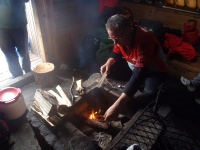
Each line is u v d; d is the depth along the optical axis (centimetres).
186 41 308
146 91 228
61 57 347
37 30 282
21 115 211
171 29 334
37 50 356
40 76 253
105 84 242
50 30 288
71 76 293
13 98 197
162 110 203
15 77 288
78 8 338
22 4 237
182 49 296
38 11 262
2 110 197
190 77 298
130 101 223
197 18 313
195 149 197
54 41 302
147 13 372
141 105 212
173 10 338
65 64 321
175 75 316
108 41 317
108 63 222
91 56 332
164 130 179
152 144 167
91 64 331
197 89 288
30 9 308
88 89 231
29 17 321
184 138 212
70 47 354
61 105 196
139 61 174
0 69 325
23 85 267
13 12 230
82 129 212
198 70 284
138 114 198
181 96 279
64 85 268
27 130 198
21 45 262
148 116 190
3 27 234
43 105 203
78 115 224
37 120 202
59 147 173
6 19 230
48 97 206
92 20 367
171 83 305
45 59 306
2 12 225
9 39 251
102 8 352
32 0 254
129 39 173
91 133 211
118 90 233
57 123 191
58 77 287
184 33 311
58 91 235
